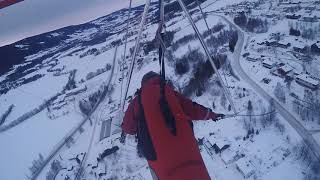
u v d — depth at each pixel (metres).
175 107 3.71
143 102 3.80
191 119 4.01
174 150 3.58
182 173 3.51
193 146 3.67
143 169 28.19
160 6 4.39
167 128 3.61
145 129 3.73
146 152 3.76
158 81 3.98
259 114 30.56
